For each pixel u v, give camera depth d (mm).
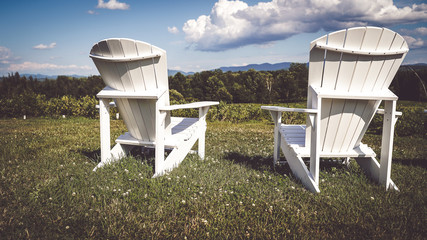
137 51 2654
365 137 6578
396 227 1838
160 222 1873
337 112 2621
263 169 3299
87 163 3305
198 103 3461
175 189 2441
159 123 2818
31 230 1736
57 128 7270
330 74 2459
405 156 4262
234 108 11977
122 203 2146
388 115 2623
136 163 3180
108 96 2928
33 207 2027
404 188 2613
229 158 3885
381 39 2301
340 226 1851
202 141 3811
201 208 2098
